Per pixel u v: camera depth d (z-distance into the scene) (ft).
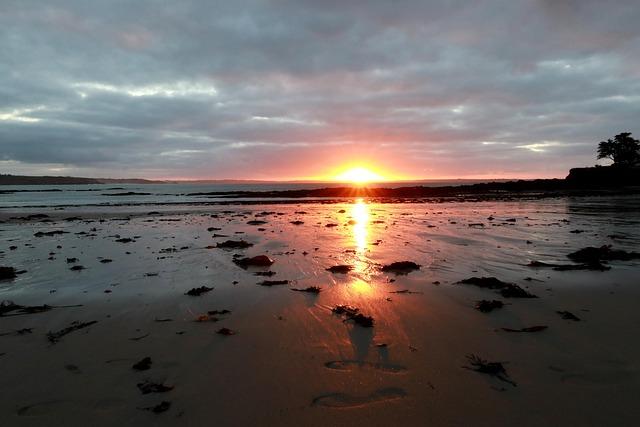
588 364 14.01
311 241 42.24
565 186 191.52
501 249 36.42
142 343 16.22
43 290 24.17
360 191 181.37
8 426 11.00
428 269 28.71
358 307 20.30
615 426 10.66
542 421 10.93
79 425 11.03
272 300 21.54
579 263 29.99
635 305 20.15
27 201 143.64
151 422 11.11
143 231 52.60
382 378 13.29
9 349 15.83
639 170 196.54
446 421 10.98
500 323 17.99
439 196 154.81
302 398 12.17
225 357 14.90
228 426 10.91
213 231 51.57
